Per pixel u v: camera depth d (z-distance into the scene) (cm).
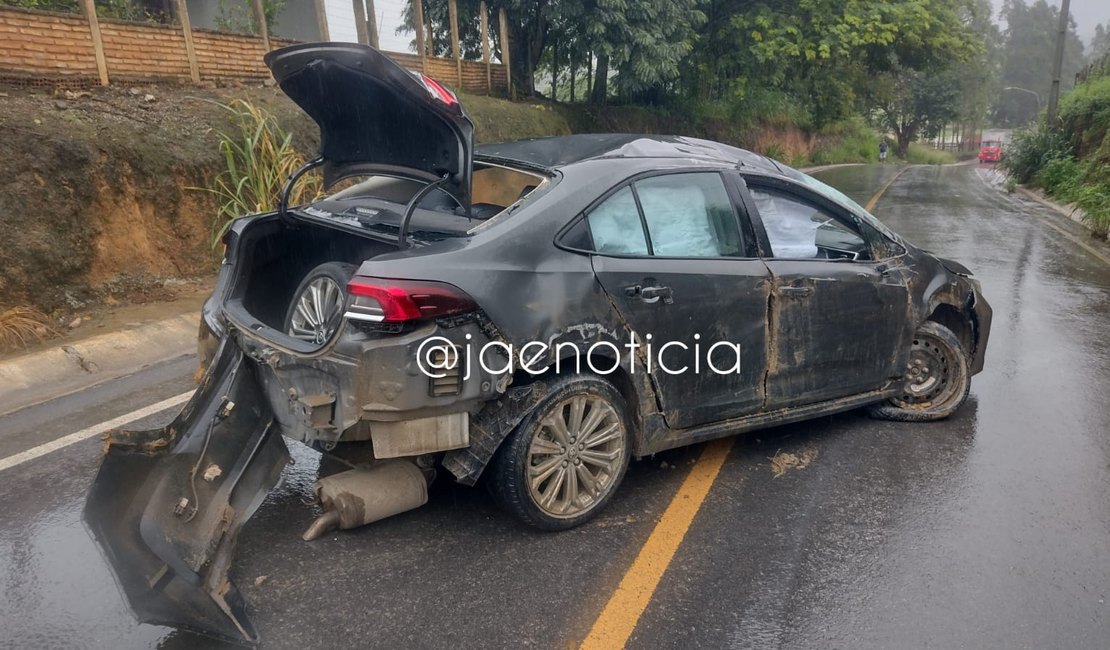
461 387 300
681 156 391
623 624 286
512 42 1808
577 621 287
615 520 360
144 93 857
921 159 7269
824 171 3516
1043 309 810
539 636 278
